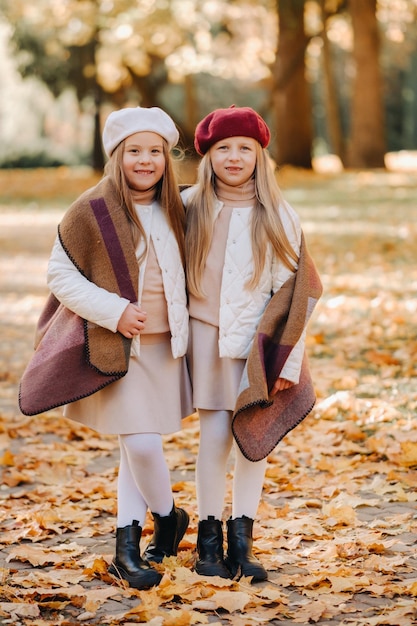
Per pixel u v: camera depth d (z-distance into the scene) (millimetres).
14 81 44406
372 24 33781
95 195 3877
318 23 36656
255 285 3891
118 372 3740
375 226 17656
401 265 12703
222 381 3957
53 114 48375
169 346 3932
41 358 3836
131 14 28766
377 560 3994
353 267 12766
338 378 7094
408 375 7102
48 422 6750
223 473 4012
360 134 34562
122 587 3834
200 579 3818
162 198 3947
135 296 3787
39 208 26844
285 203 4004
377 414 6156
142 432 3834
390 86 52375
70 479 5480
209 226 3932
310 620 3504
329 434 5949
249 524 4016
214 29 31969
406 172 32438
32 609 3584
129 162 3871
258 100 45156
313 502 4863
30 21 32844
